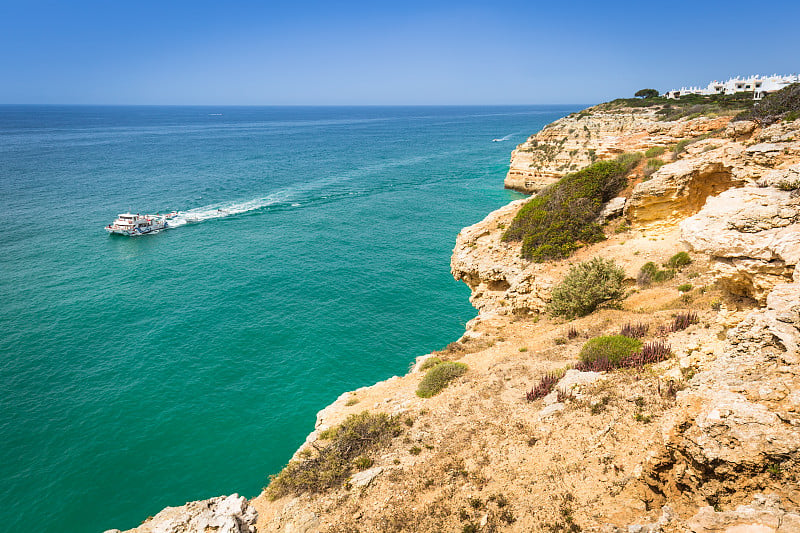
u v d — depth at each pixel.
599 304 27.70
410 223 79.44
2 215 79.06
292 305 49.03
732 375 10.47
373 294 51.97
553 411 15.80
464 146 194.75
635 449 12.02
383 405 22.41
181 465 28.53
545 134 106.88
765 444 8.26
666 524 8.51
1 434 30.06
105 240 69.12
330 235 72.69
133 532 15.26
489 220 46.12
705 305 21.11
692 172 30.67
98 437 30.33
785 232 14.02
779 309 11.46
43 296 49.97
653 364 16.42
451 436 17.12
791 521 7.16
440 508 13.15
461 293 52.75
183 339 42.16
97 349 40.22
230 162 147.62
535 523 11.05
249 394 35.03
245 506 16.42
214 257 62.94
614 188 37.25
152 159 152.38
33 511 25.17
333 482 16.56
